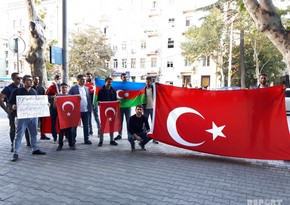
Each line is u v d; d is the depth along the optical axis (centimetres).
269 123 596
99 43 3725
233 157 634
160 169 553
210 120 643
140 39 4284
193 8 3816
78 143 786
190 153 692
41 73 1007
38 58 996
